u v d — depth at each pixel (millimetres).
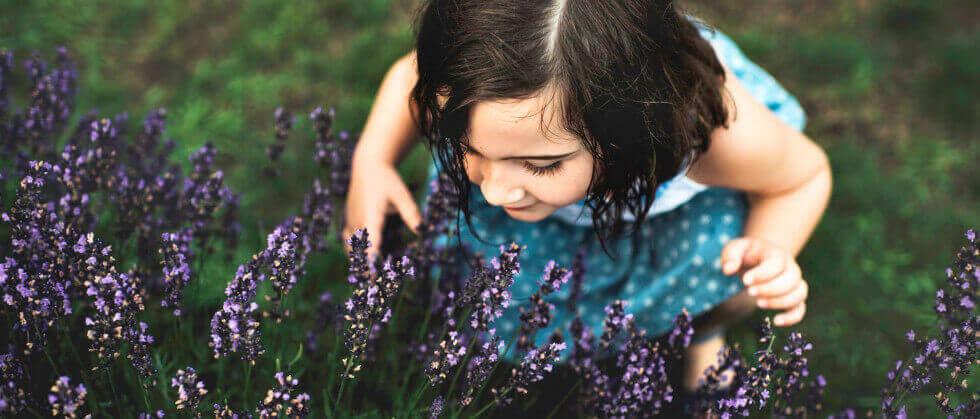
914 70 4047
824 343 2889
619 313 2064
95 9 4055
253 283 1851
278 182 3289
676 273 2430
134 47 3943
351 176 2441
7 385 1874
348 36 4086
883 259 3178
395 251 2422
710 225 2387
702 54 1965
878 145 3670
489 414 2521
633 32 1665
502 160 1772
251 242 3002
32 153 2439
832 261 3133
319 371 2514
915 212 3375
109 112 3510
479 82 1624
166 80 3799
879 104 3861
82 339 2197
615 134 1717
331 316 2414
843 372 2834
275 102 3689
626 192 1896
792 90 3893
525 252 2551
